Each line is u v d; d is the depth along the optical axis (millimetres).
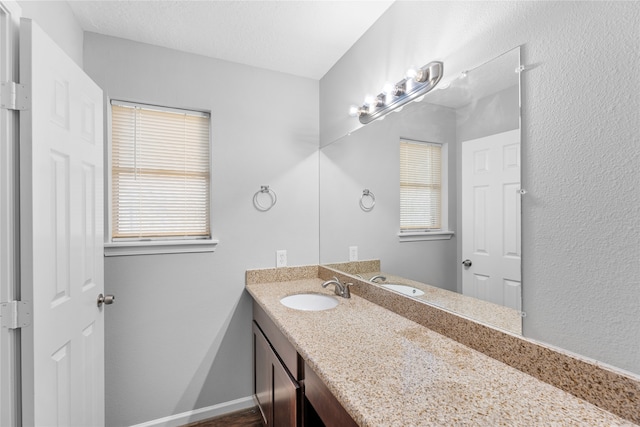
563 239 817
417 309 1322
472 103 1086
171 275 1845
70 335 1191
